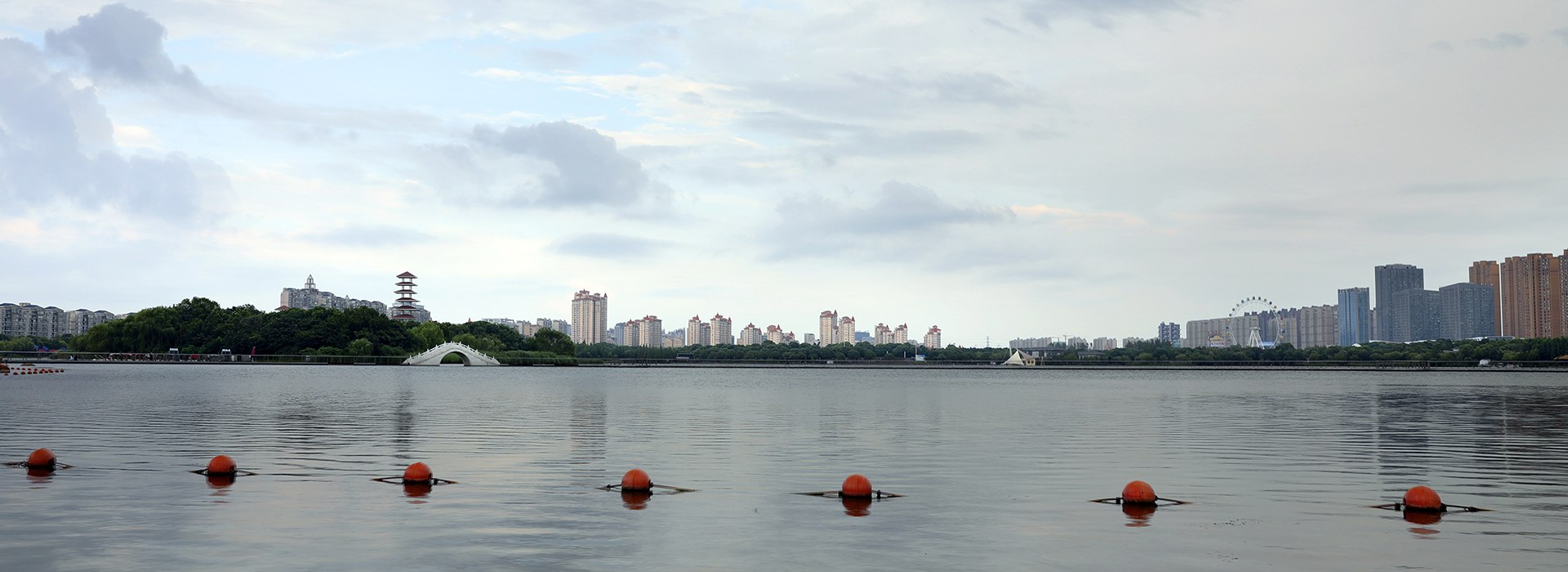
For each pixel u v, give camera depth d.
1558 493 28.67
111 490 27.80
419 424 52.88
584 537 21.78
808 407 73.19
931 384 141.38
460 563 19.28
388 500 26.41
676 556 20.06
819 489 29.19
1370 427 53.59
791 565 19.41
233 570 18.62
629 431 48.91
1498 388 121.94
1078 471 33.50
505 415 60.81
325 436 45.12
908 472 33.12
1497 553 20.45
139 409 63.84
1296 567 19.28
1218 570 19.05
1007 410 70.00
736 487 29.39
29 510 24.53
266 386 104.56
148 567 18.78
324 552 20.12
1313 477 32.16
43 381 114.00
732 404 76.25
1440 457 38.41
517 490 28.33
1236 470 34.12
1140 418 61.12
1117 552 20.55
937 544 21.30
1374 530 22.88
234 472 31.16
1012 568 19.20
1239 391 112.69
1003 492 28.66
